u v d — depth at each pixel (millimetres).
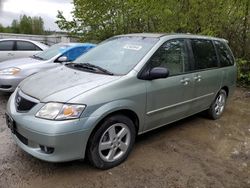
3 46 9789
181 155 4133
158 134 4867
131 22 12172
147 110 3930
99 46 4750
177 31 9609
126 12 12148
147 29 11422
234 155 4293
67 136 3078
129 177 3461
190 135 4934
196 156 4145
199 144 4582
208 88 5230
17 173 3398
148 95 3877
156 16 10195
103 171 3547
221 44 5859
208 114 5801
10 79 6148
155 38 4332
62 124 3049
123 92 3553
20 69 6285
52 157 3121
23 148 3357
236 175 3701
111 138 3545
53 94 3246
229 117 6188
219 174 3689
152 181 3418
